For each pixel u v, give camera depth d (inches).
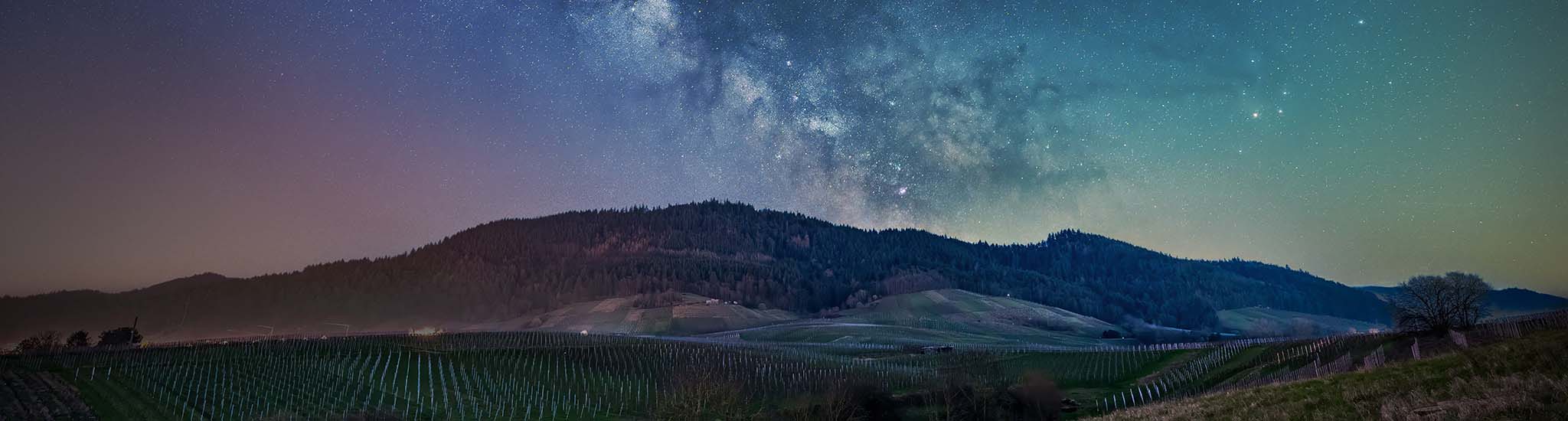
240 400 2581.2
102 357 3486.7
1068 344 7249.0
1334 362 2465.6
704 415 2578.7
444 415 2513.5
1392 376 976.3
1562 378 698.8
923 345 5664.4
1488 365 871.1
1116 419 1283.2
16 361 3302.2
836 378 3270.2
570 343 4343.0
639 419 2615.7
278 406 2524.6
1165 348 4116.6
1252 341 3745.1
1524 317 2309.3
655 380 3385.8
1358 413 799.1
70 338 5098.4
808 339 7229.3
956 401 2426.2
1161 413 1198.9
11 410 2273.6
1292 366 2699.3
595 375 3469.5
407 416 2445.9
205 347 3954.2
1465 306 2400.3
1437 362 998.4
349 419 2326.5
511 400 2849.4
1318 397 945.5
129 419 2201.0
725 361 3878.0
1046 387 2652.6
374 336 4734.3
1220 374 3041.3
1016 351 4488.2
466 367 3531.0
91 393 2603.3
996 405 2444.6
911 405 2500.0
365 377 3181.6
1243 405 1037.8
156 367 3228.3
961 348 5418.3
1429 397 780.0
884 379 3218.5
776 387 3184.1
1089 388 3225.9
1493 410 654.5
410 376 3260.3
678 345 4527.6
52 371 3053.6
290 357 3599.9
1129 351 4188.0
